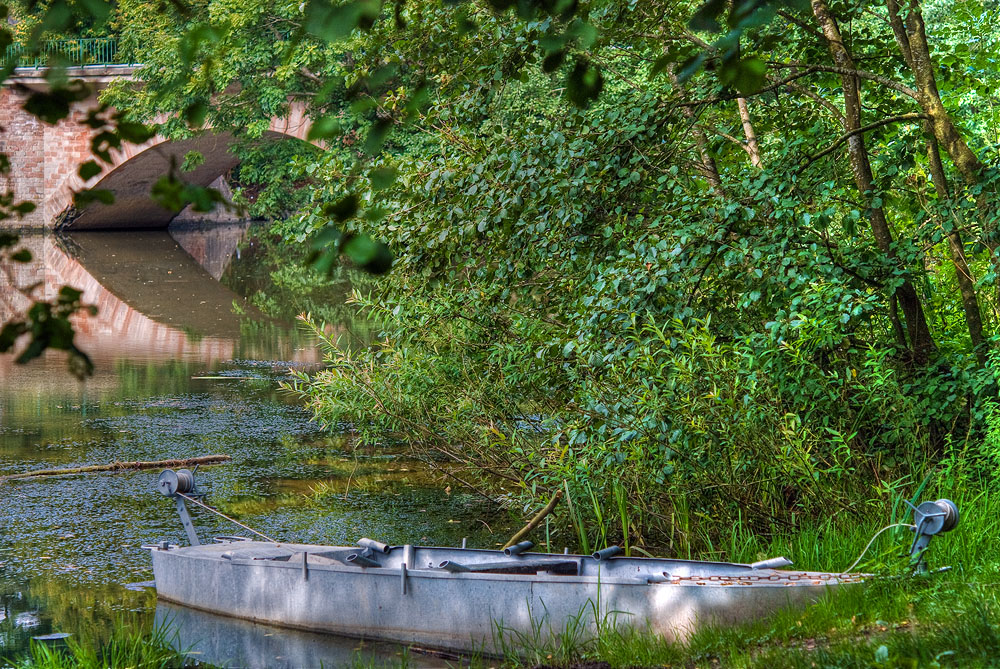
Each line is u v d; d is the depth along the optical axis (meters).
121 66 87.19
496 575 15.68
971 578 14.06
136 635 16.88
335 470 29.78
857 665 10.94
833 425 20.14
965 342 23.28
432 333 27.25
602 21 21.38
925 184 23.44
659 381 19.30
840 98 34.28
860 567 15.42
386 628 16.53
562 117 22.88
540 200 21.89
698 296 20.95
